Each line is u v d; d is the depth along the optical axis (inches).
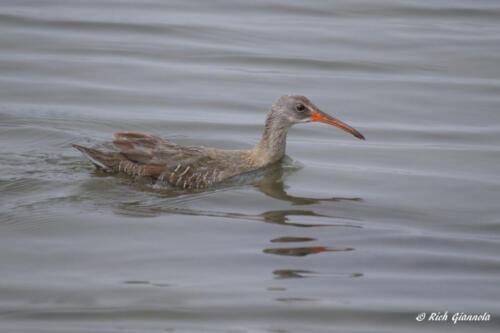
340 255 492.4
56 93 805.2
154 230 520.1
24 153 660.7
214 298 434.3
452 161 681.6
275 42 971.9
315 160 685.3
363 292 446.3
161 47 944.9
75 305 422.6
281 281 456.4
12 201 557.9
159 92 826.2
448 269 477.4
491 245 515.5
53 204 555.2
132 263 472.4
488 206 583.2
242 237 514.0
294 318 417.4
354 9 1090.1
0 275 451.2
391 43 973.8
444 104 817.5
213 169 616.7
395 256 494.0
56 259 474.6
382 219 555.2
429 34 1005.2
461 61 927.0
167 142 621.9
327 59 927.7
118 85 836.6
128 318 411.2
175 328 402.3
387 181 633.6
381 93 844.6
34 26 982.4
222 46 956.0
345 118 781.9
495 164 674.2
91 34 970.7
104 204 560.7
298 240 512.1
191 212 554.9
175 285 447.2
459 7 1093.8
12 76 838.5
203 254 486.9
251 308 424.5
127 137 616.4
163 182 603.5
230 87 847.7
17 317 407.8
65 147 683.4
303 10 1084.5
